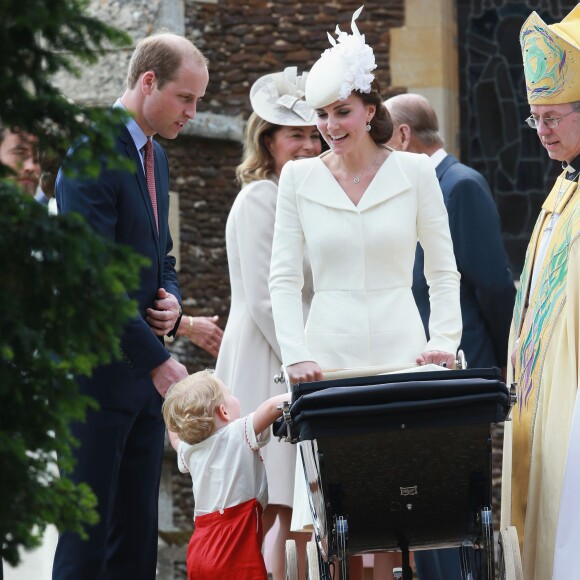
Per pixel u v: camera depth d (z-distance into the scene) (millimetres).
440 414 15945
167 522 38656
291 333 18672
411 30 41062
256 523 18984
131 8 39562
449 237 19219
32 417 11836
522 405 19828
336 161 19344
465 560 17516
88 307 11625
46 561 21891
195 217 39625
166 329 19578
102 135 11914
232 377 22672
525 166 42219
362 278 18844
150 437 19641
